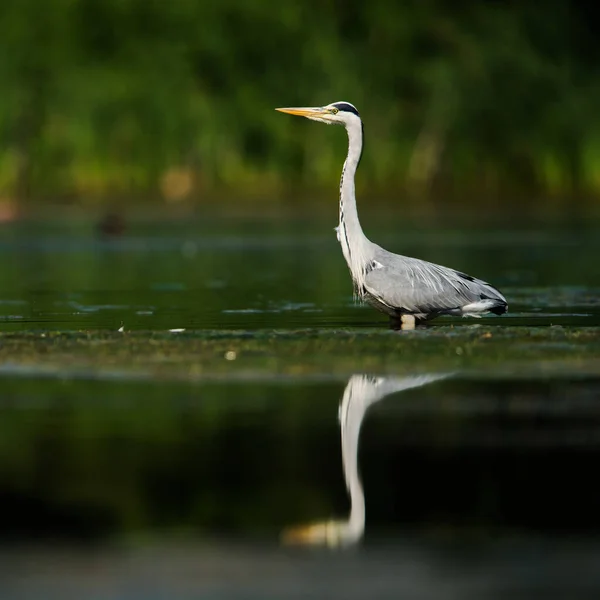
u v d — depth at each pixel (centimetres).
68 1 5075
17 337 1462
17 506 800
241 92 5162
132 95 5034
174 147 5084
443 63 5334
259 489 838
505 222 4294
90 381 1204
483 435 982
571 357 1306
